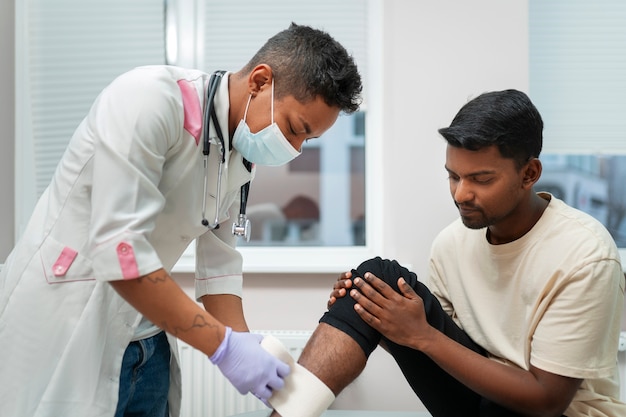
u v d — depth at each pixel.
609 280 1.17
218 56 2.15
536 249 1.26
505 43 2.00
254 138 1.12
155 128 1.02
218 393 1.99
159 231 1.19
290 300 2.08
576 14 2.18
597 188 2.57
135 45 2.16
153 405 1.35
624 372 1.96
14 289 1.13
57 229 1.12
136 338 1.25
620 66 2.17
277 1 2.15
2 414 1.10
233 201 1.42
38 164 2.18
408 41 2.02
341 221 4.61
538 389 1.18
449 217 2.03
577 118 2.18
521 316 1.30
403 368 1.36
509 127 1.14
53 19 2.16
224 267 1.43
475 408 1.37
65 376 1.09
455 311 1.44
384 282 1.27
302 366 1.19
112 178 0.98
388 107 2.04
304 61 1.08
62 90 2.17
